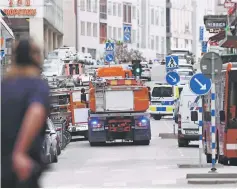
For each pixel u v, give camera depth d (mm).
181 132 72500
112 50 133625
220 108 50344
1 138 15781
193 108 71750
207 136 54219
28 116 15422
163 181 41969
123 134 77312
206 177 42156
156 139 87000
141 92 77250
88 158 62594
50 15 163250
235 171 44875
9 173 15852
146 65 166625
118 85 77062
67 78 92062
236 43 91375
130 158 61500
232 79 48688
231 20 115812
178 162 56031
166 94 128625
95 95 77125
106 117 77188
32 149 15836
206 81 49312
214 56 45625
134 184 40562
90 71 127500
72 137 92625
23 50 16406
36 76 16109
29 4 151125
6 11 150750
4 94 15773
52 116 84750
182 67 165375
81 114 86500
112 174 47438
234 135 48812
